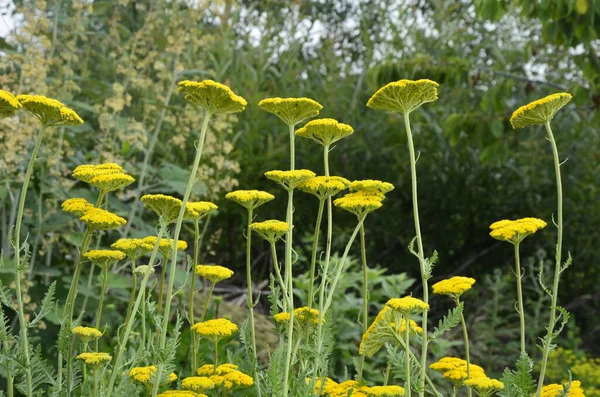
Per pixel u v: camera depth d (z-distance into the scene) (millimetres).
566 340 8594
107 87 5938
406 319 2389
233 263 8586
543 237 9422
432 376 5941
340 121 8664
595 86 7543
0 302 2285
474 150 9219
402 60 7582
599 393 6441
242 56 8320
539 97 9109
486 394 2510
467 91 8672
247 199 2584
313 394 2307
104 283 2576
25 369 2266
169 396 2326
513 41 9617
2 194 4758
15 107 2219
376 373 5434
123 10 6629
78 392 3020
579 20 6406
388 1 9227
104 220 2447
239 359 2752
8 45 5301
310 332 2650
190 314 2688
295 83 8906
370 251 9219
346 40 10375
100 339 4531
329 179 2590
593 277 9742
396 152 8930
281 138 8492
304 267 8750
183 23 5973
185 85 2295
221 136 5914
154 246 2502
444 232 9453
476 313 8305
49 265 5211
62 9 5848
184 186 5617
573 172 9344
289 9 8711
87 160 5723
